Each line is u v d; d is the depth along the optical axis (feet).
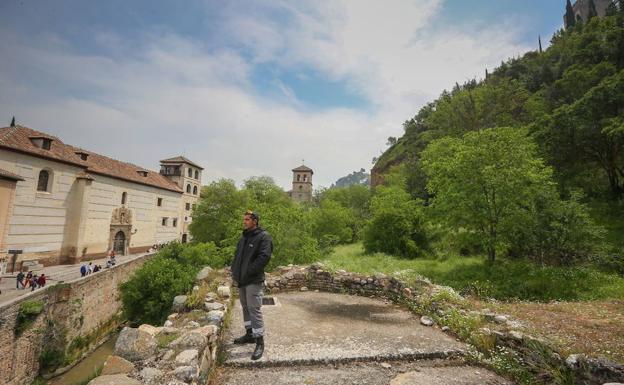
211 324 15.61
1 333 39.91
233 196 135.03
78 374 50.62
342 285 30.58
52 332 49.90
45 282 66.39
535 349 13.98
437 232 77.30
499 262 52.49
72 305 54.49
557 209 50.08
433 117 153.58
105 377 10.00
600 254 48.42
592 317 19.47
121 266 75.72
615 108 83.30
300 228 65.21
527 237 52.54
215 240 132.16
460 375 13.48
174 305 20.93
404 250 79.00
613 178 88.94
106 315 67.36
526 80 206.69
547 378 13.03
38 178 87.35
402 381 12.61
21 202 81.82
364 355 14.67
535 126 101.04
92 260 107.86
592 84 121.39
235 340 16.07
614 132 75.20
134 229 131.13
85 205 100.58
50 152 91.91
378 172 281.95
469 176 55.11
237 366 13.65
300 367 13.79
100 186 112.78
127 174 130.00
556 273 42.57
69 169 97.55
